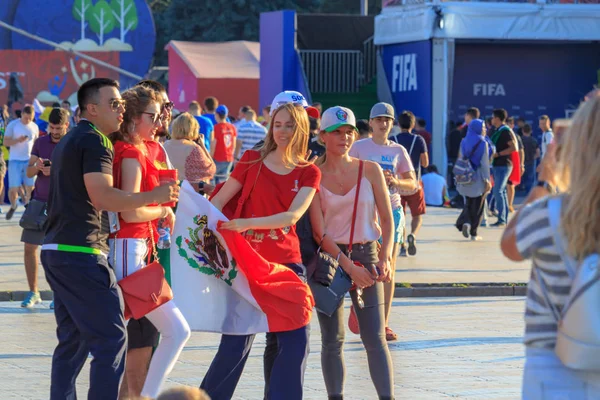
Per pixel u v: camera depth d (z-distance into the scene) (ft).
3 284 49.62
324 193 27.02
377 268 26.99
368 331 27.09
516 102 121.80
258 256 24.63
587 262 14.01
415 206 60.23
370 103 127.03
